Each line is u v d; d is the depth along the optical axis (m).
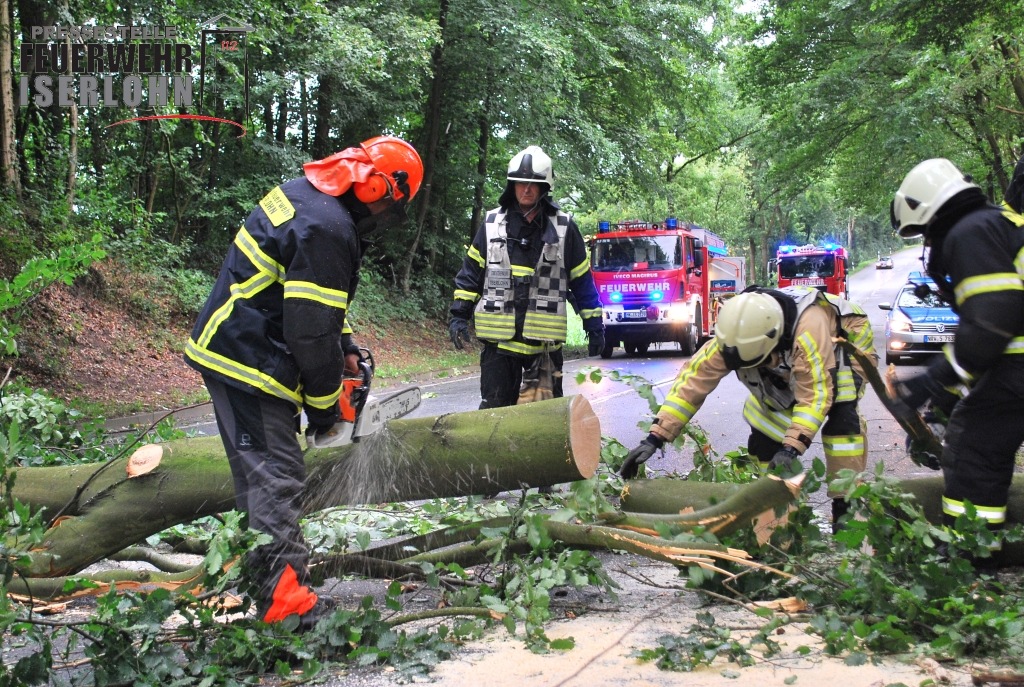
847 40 25.69
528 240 5.50
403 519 4.70
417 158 3.40
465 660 3.05
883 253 121.31
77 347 13.02
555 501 4.17
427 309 25.09
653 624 3.42
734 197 54.59
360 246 3.37
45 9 13.79
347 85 17.64
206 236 19.70
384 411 3.45
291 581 3.10
